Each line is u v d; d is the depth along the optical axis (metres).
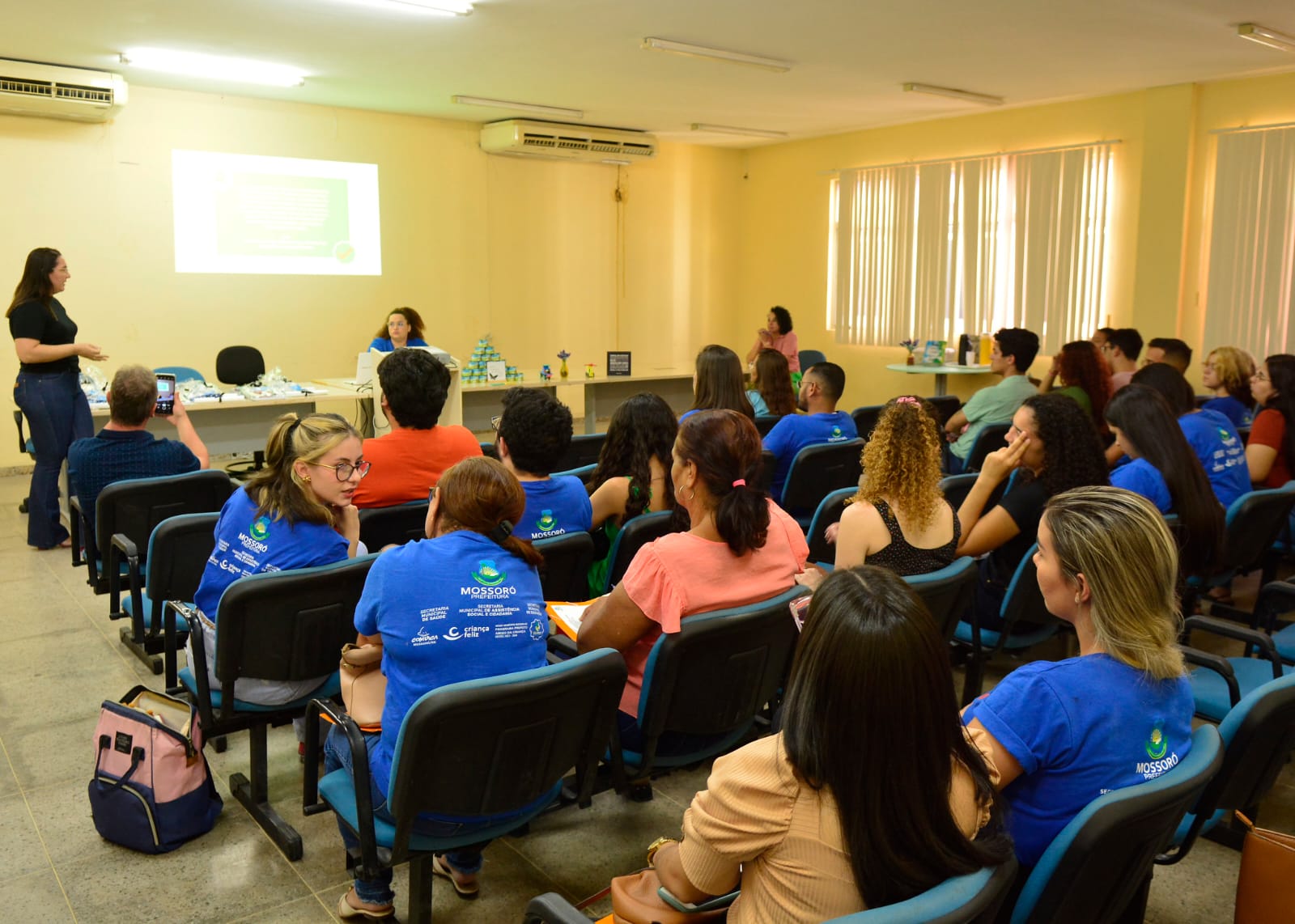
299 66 6.50
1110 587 1.33
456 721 1.58
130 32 5.62
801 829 1.10
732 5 5.02
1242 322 7.12
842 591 1.09
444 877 2.25
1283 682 1.66
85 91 6.51
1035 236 8.20
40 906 2.15
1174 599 1.36
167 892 2.21
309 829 2.46
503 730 1.65
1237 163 7.01
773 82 7.05
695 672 1.94
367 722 1.89
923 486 2.39
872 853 1.06
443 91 7.40
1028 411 2.78
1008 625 2.74
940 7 5.05
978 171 8.53
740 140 10.09
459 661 1.75
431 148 8.70
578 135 8.91
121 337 7.32
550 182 9.52
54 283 4.99
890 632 1.05
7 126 6.68
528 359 9.65
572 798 1.96
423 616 1.74
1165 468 2.89
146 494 3.26
